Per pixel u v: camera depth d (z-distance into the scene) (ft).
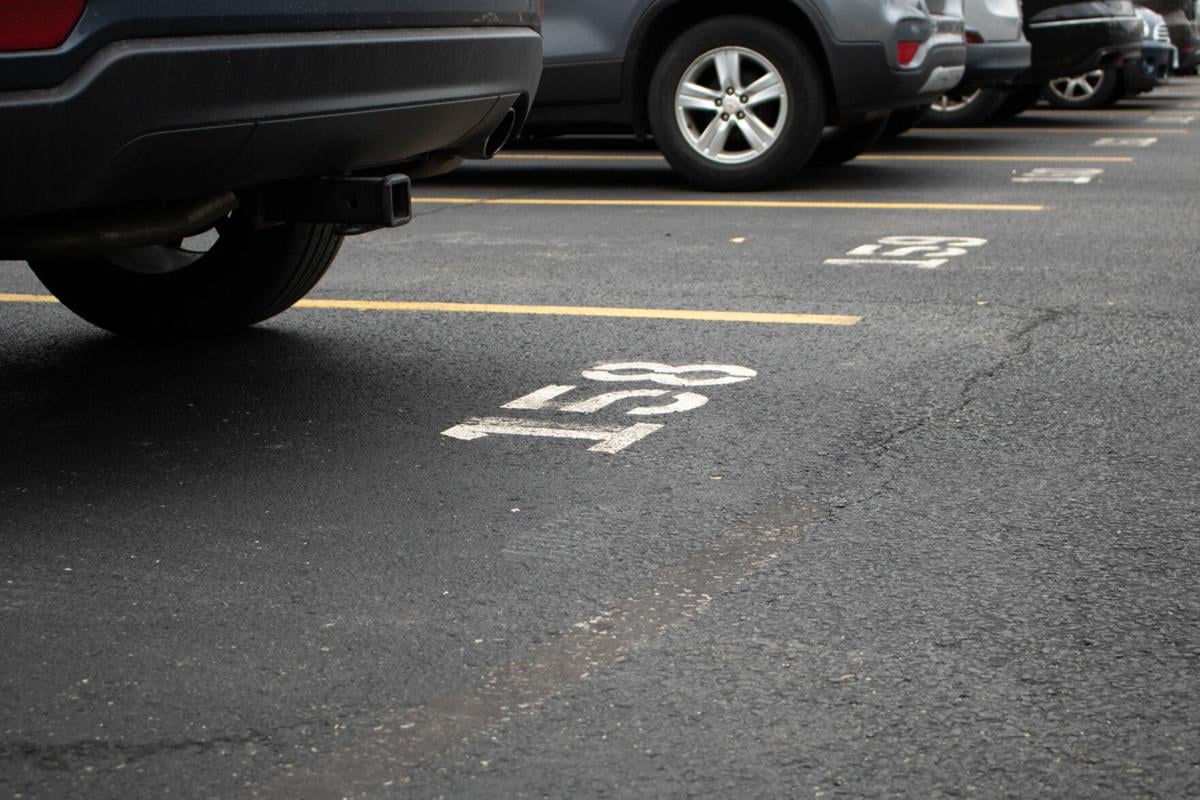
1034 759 8.70
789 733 9.01
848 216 30.83
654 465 14.12
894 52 33.32
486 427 15.40
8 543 12.20
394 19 13.94
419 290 22.86
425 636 10.39
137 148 12.15
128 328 19.38
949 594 11.05
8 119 11.37
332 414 15.93
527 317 20.77
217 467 14.14
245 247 18.63
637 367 17.90
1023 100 56.65
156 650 10.20
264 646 10.25
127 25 11.76
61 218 13.41
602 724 9.14
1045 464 14.11
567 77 34.88
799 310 21.16
